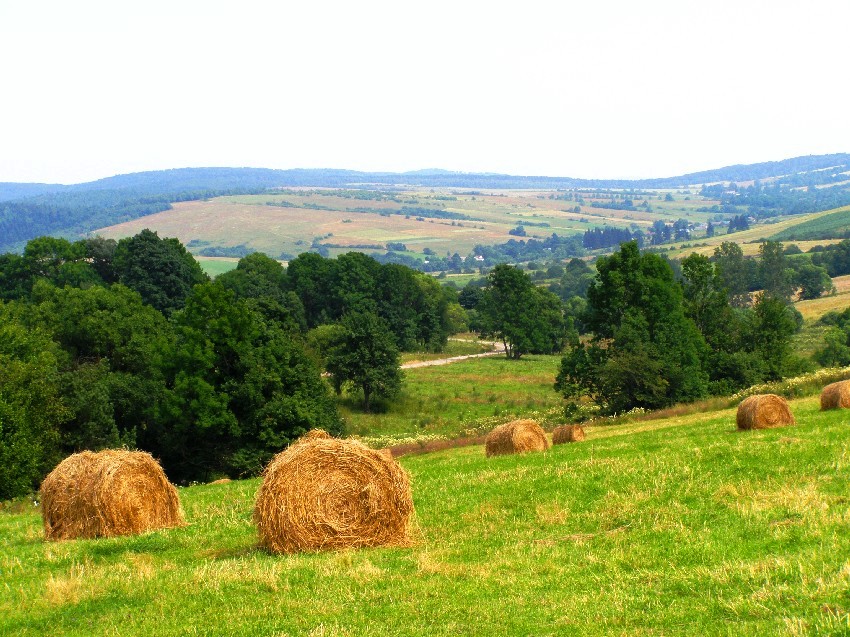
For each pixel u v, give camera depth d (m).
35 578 14.15
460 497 18.72
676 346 57.75
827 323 119.00
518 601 10.97
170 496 18.91
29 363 45.84
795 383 47.94
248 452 47.78
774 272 150.25
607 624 9.84
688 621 9.60
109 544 16.47
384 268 133.50
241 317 50.19
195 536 17.23
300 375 50.75
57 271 108.06
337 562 13.47
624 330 58.09
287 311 70.56
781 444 20.33
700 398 55.84
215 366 50.12
